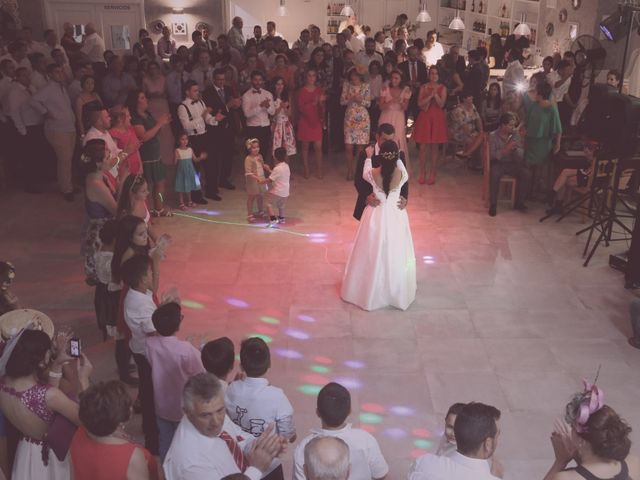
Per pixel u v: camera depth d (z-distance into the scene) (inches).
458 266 282.2
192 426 112.9
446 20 713.0
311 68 400.5
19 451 132.6
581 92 386.9
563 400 199.3
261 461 113.3
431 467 110.1
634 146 279.0
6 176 378.3
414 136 374.9
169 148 381.1
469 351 223.0
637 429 187.0
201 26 650.2
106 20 631.2
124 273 169.0
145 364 171.0
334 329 235.1
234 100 366.6
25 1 609.6
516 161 330.6
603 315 245.3
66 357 138.8
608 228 295.9
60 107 342.3
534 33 556.1
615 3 444.5
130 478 112.7
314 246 298.5
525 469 173.0
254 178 316.5
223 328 235.1
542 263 285.3
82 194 364.2
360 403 197.5
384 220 239.5
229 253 292.0
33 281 269.3
